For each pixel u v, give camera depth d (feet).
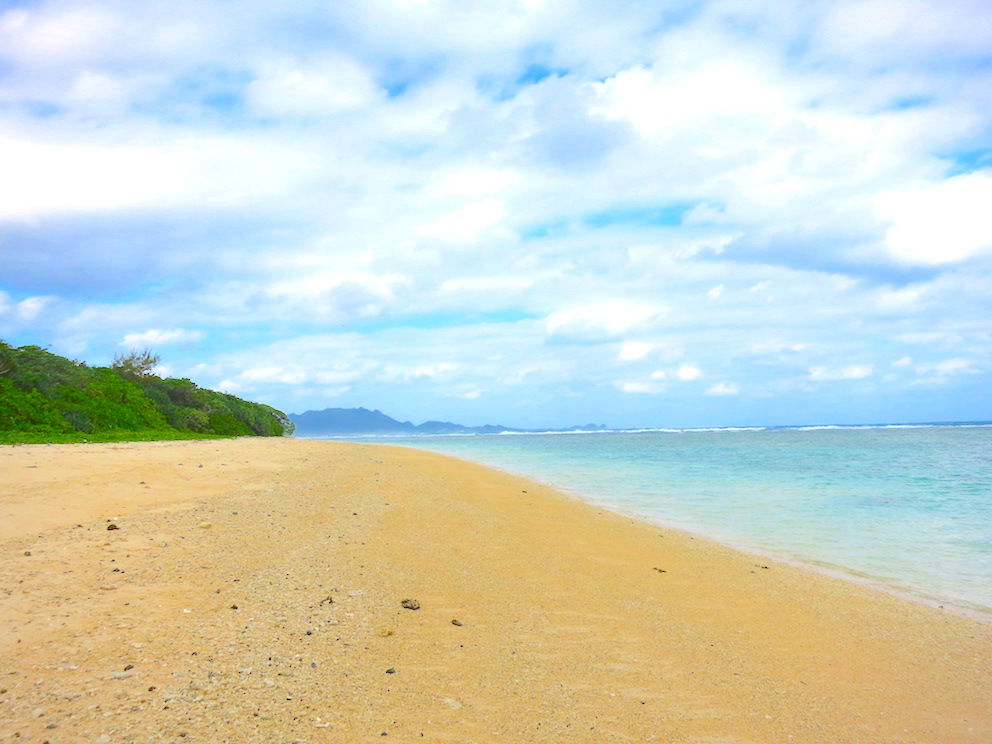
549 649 19.13
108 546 25.67
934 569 32.65
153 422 102.17
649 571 30.07
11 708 12.66
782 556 35.58
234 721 13.03
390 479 59.77
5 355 83.51
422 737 13.34
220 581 22.54
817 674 18.58
